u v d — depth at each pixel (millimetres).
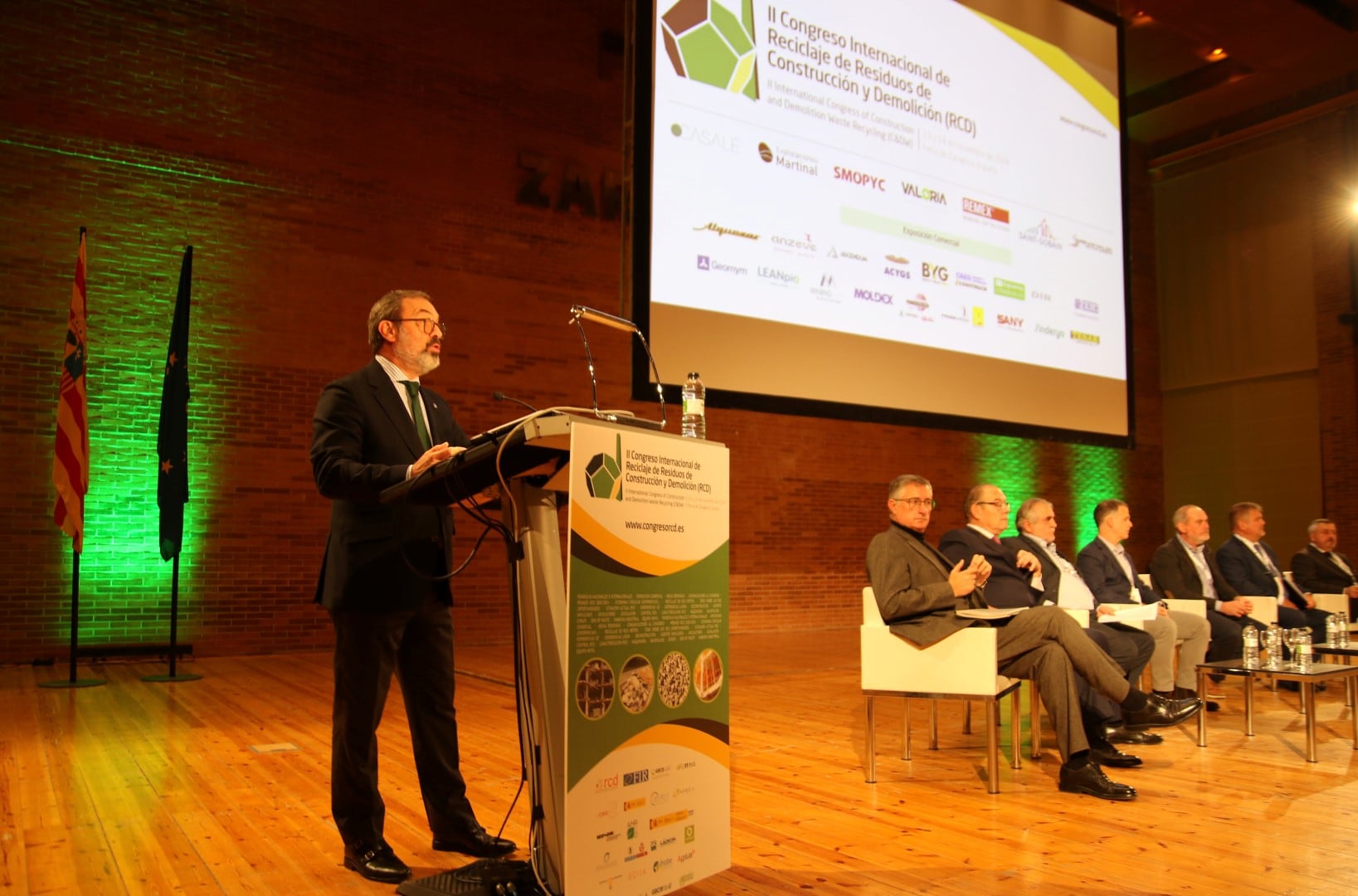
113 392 7105
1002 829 2928
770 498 10180
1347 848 2738
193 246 7434
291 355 7723
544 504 2029
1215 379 12672
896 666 3555
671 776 2027
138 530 7129
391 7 8367
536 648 1946
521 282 8828
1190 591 5738
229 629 7359
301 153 7891
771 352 5930
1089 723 4066
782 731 4656
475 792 3320
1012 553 4316
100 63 7211
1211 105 12117
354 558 2363
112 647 6887
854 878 2455
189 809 3078
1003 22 7410
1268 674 4121
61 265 7004
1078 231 7762
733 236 5824
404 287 8234
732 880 2430
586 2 9430
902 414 6496
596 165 9367
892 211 6590
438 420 2670
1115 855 2668
